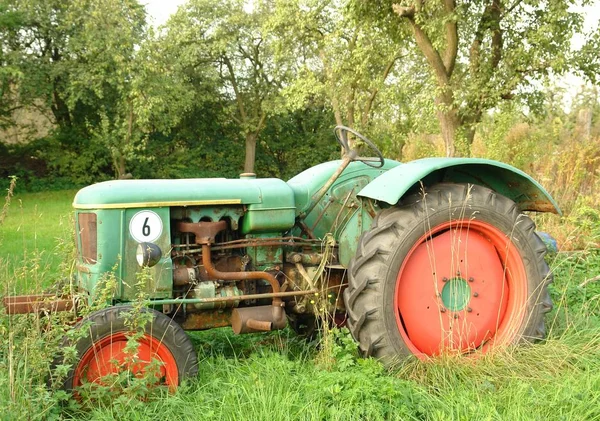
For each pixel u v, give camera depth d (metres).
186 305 3.96
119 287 3.74
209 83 28.86
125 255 3.76
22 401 3.04
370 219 4.35
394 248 3.83
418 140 16.75
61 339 3.47
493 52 13.70
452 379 3.63
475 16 13.48
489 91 13.40
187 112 29.62
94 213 3.79
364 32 16.30
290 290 4.22
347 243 4.30
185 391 3.48
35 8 25.09
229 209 4.07
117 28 23.44
